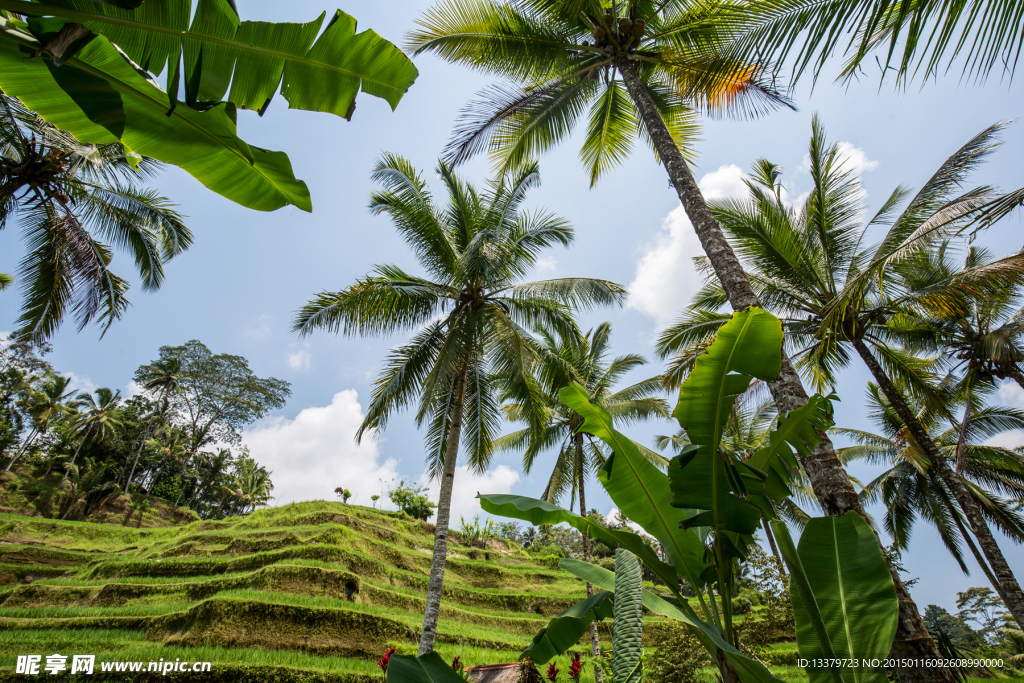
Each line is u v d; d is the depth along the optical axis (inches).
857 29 131.6
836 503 142.9
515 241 433.4
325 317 382.6
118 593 658.2
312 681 442.6
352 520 1007.6
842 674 87.9
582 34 286.2
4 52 75.3
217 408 1977.1
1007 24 109.7
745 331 94.3
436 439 442.3
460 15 282.7
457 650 586.2
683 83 269.9
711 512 106.4
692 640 389.1
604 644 735.7
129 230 446.9
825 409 112.0
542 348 436.8
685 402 103.5
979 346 449.7
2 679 401.4
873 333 430.6
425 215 416.8
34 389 1492.4
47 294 397.4
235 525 1009.5
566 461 586.2
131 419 1734.7
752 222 378.9
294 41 82.9
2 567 811.4
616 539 115.8
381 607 695.7
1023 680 560.7
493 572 1019.3
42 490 1327.5
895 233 335.3
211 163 89.1
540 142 317.7
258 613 557.9
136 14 73.8
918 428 367.2
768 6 182.4
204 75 80.7
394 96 90.4
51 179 364.5
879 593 95.1
